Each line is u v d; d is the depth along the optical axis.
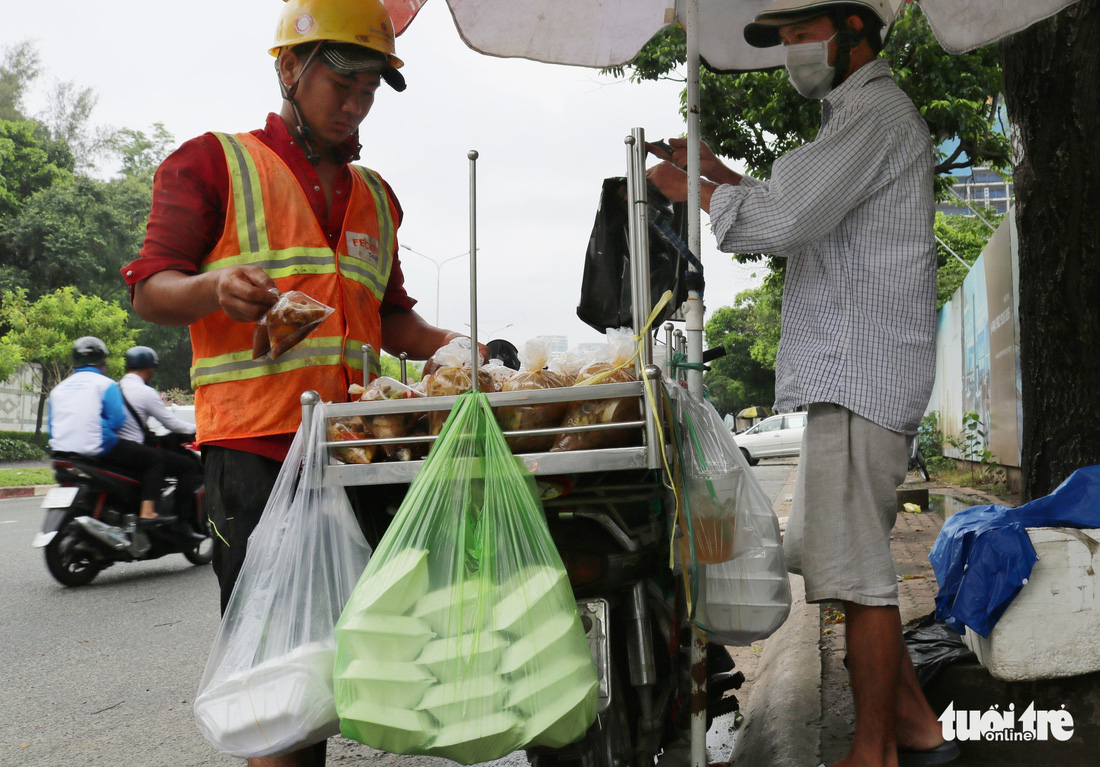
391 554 1.69
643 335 1.97
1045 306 4.01
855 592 2.25
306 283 2.29
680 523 1.96
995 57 10.21
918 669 2.84
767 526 2.26
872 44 2.43
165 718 3.85
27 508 14.12
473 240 1.87
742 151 10.99
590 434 1.87
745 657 4.42
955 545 2.67
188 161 2.23
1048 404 4.01
